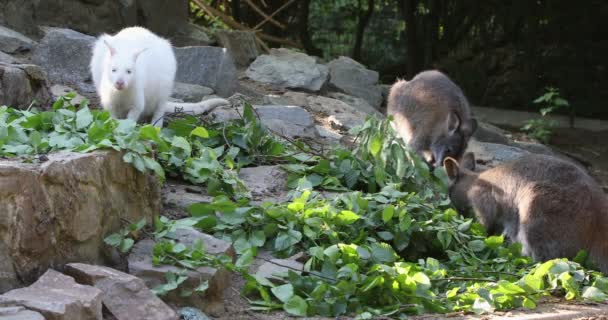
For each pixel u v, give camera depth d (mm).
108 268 4984
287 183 7824
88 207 5117
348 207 6906
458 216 8023
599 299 6172
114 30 13367
